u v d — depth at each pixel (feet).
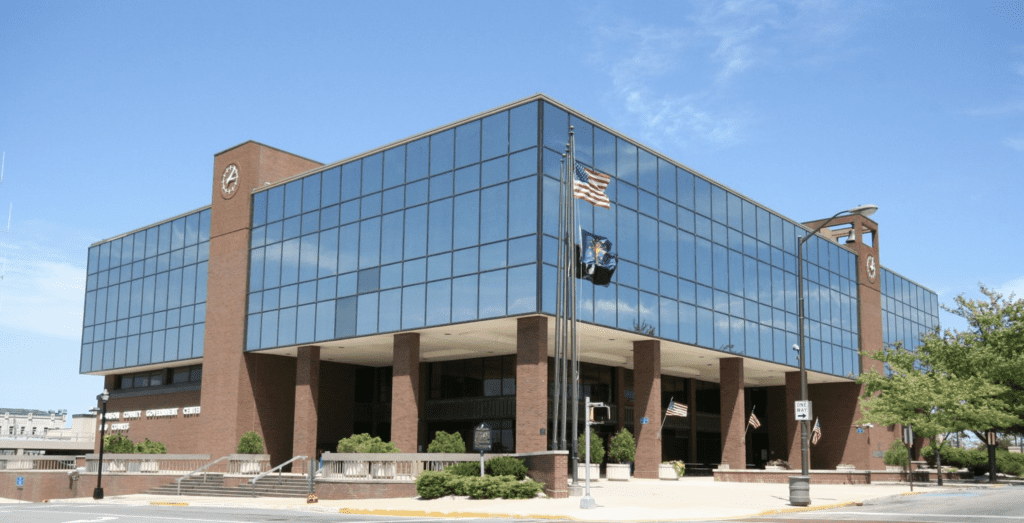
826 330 192.13
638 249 138.82
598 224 131.23
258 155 169.27
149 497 139.03
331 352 161.07
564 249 123.44
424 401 172.76
